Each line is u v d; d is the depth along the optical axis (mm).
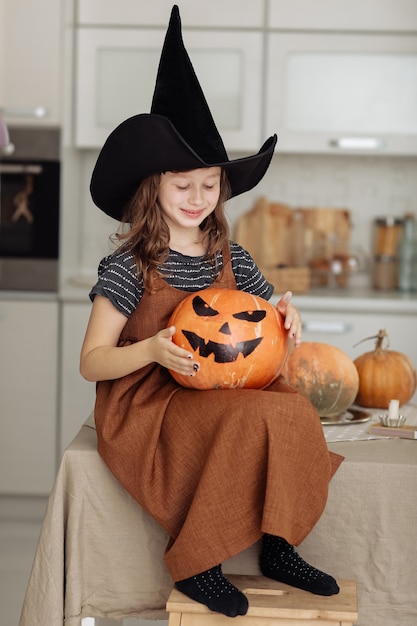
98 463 1857
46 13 3781
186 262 1958
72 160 4051
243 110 3965
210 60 3947
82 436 1985
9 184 3816
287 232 4383
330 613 1648
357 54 3955
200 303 1836
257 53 3934
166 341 1762
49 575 1835
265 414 1692
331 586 1729
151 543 1858
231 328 1800
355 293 4133
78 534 1863
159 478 1773
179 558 1680
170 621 1678
